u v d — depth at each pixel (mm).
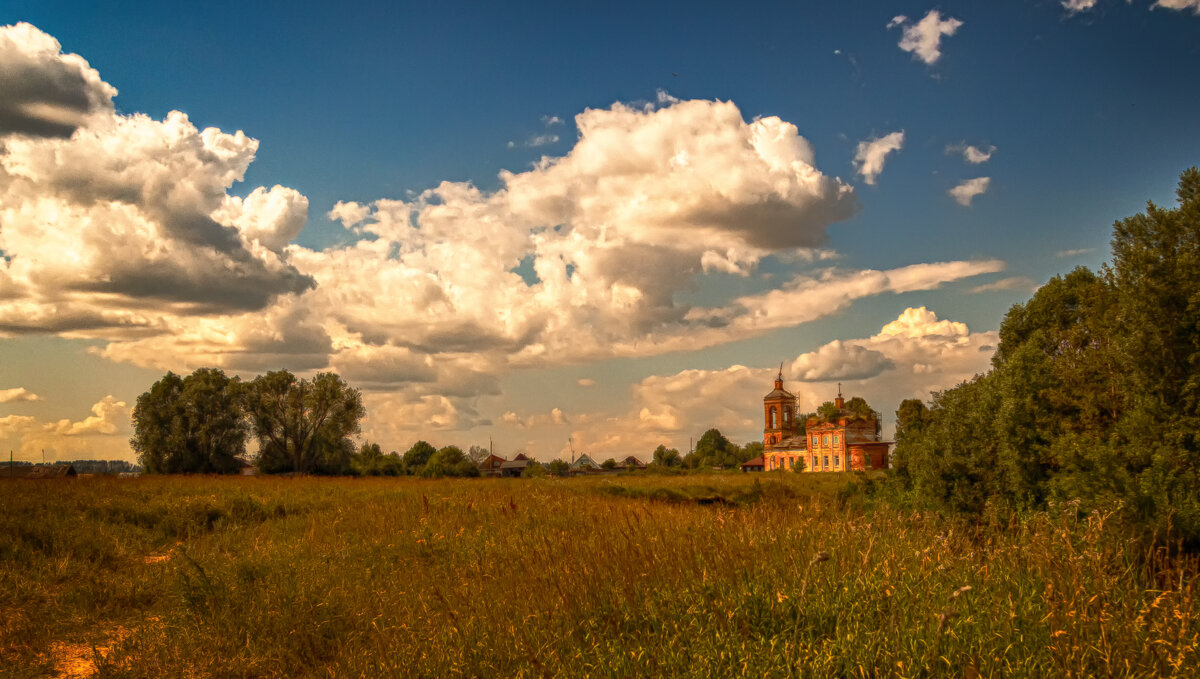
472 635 6953
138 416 78562
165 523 19047
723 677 5188
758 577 6781
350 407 81312
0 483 26875
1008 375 18953
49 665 8414
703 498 38375
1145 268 15742
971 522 14438
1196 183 15953
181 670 7742
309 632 8492
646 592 6992
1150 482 11352
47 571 12492
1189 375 14484
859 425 100562
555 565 8477
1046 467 16906
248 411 80438
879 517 8664
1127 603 5297
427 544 13688
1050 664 4762
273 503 23594
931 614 5453
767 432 121062
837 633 5367
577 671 5852
